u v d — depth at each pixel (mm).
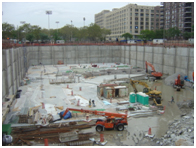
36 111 27141
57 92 38438
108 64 81438
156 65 64188
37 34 106625
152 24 143125
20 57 47500
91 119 25219
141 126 24125
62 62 81188
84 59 83500
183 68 52125
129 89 41969
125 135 21766
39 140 20062
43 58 79250
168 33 99250
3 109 25578
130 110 28609
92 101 30641
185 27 103000
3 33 91812
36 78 51719
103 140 20125
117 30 155625
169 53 57688
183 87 43656
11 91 33719
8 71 31438
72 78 48906
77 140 20203
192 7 100812
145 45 70500
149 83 48562
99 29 125250
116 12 155125
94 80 49719
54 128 22469
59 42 89812
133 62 77750
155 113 28156
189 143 18391
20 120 23812
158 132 22547
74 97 34969
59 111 27984
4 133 19516
